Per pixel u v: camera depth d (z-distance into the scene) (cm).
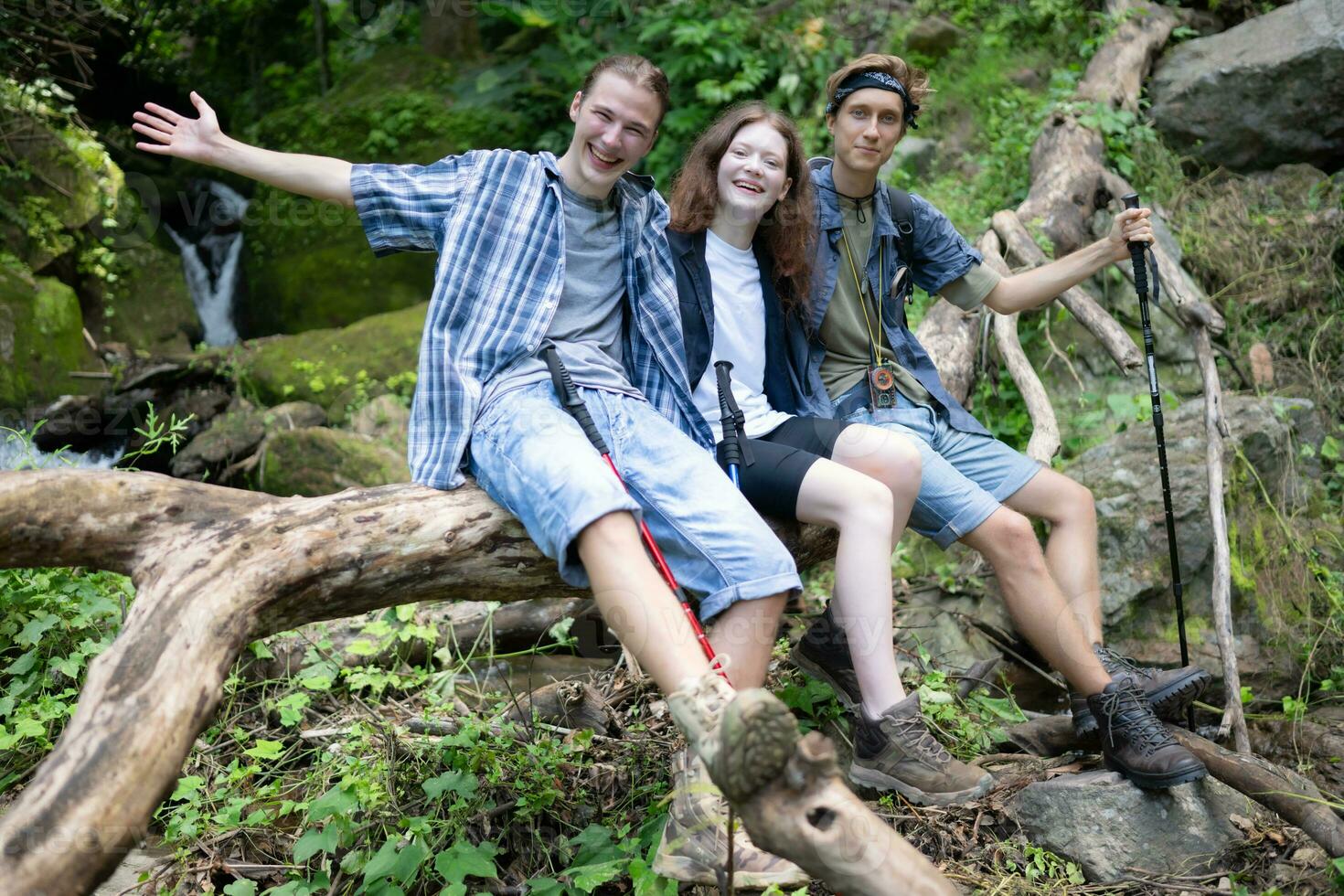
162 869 255
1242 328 486
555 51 744
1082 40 629
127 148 693
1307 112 535
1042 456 388
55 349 541
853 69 302
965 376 430
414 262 646
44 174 574
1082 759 295
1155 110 573
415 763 281
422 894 248
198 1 813
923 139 605
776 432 280
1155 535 377
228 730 306
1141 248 312
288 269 647
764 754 187
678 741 295
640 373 277
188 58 819
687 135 669
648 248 275
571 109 269
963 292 324
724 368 279
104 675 205
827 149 626
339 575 234
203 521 239
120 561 237
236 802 266
